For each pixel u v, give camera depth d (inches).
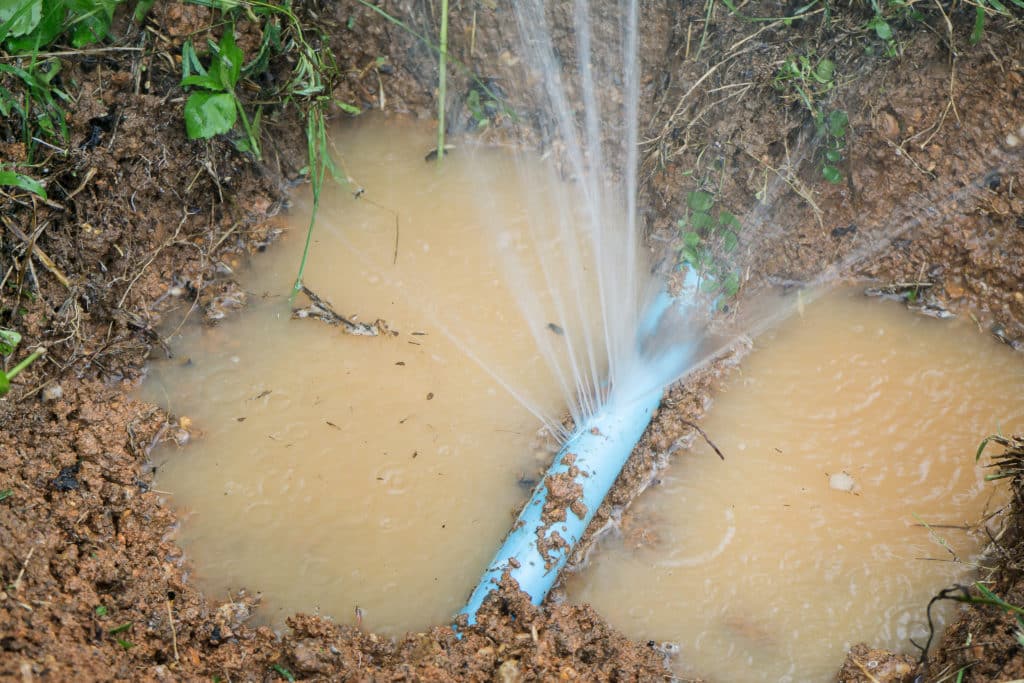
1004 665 39.4
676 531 44.0
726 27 49.0
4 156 45.3
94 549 41.7
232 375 46.1
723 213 48.2
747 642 42.3
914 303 47.8
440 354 46.6
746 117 48.4
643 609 42.8
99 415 44.7
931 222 47.7
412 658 41.2
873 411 45.9
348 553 43.4
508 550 42.8
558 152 50.9
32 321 44.8
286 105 49.1
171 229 47.6
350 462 44.8
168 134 47.3
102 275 46.3
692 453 45.2
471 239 49.0
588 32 50.5
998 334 47.0
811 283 48.2
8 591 39.2
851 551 43.6
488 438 45.3
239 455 44.8
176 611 41.5
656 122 50.0
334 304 47.4
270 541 43.5
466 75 51.3
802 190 48.2
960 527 43.8
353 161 50.5
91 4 45.6
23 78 45.3
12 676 37.3
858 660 41.6
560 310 47.5
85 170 46.1
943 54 47.5
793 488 44.6
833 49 48.1
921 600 42.8
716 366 46.5
